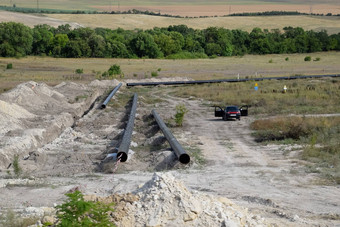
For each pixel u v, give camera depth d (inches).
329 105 1936.5
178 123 1537.9
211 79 3545.8
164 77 3644.2
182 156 924.6
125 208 456.4
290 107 1915.6
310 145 1100.5
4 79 3218.5
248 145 1211.9
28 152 1096.8
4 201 657.0
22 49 5733.3
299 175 852.6
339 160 956.6
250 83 3088.1
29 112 1612.9
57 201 658.8
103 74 3592.5
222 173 890.1
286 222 528.4
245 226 450.9
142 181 807.1
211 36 7199.8
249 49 7327.8
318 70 4298.7
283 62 5506.9
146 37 6254.9
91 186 769.6
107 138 1283.2
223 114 1701.5
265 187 760.3
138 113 1797.5
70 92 2583.7
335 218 564.4
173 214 446.9
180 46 6683.1
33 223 503.5
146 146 1149.1
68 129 1408.7
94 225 370.3
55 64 4849.9
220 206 475.2
